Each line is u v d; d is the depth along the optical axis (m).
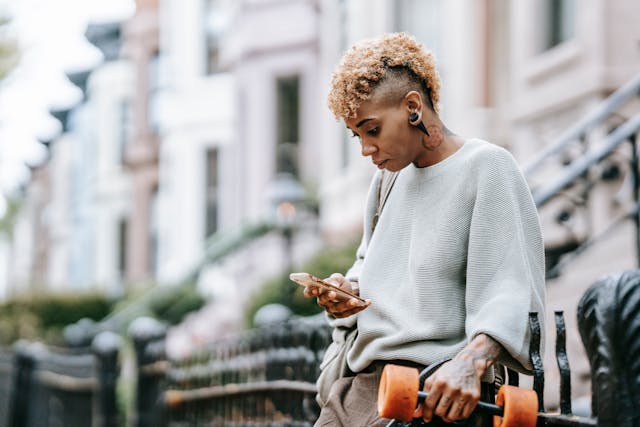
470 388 2.18
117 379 7.88
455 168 2.43
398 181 2.56
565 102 9.22
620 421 1.96
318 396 2.75
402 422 2.37
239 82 22.03
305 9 21.12
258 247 18.80
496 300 2.29
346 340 2.67
